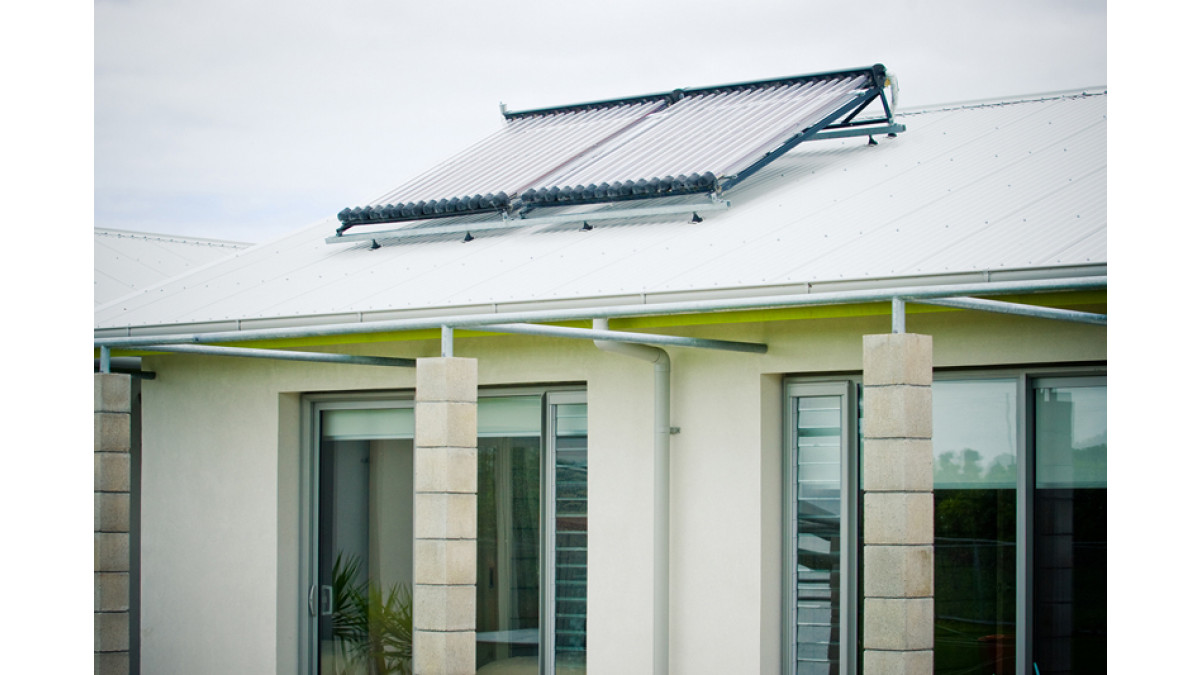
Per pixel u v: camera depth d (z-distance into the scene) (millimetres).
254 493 12391
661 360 10195
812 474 9977
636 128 14203
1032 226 9000
